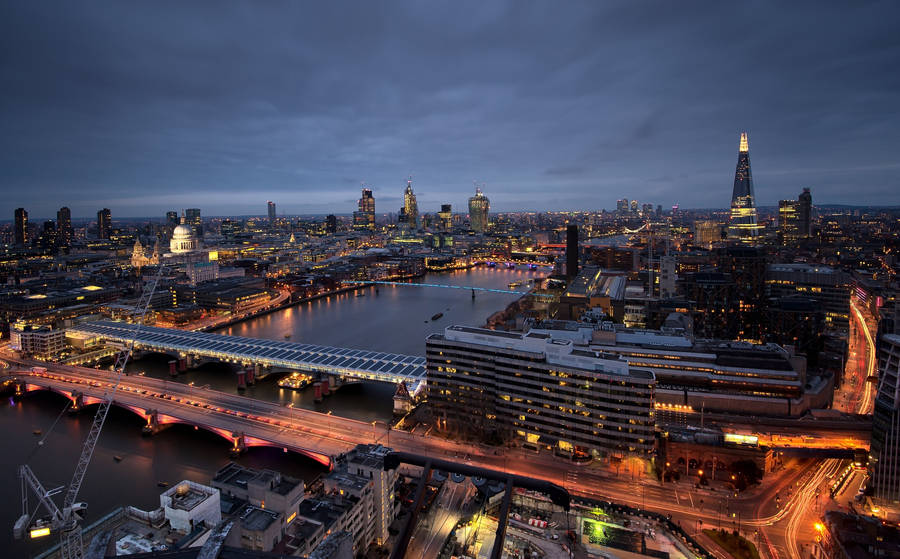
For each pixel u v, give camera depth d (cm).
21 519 15925
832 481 19312
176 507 14088
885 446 17388
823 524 15300
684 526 16512
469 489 19075
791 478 19588
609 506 17050
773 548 15550
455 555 14988
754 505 17812
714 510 17488
